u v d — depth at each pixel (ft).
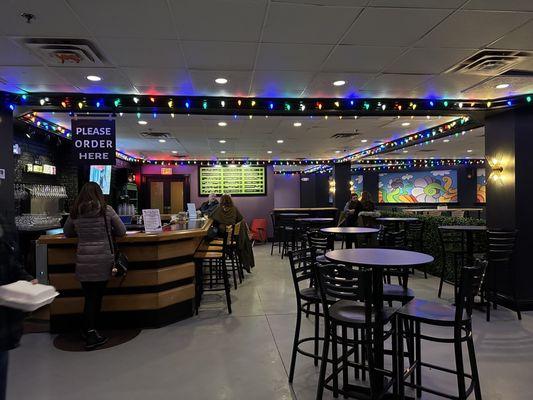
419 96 16.37
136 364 9.97
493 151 16.74
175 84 14.48
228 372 9.47
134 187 34.83
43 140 23.67
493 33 10.32
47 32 9.98
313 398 8.25
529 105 15.49
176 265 13.65
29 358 10.43
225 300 16.01
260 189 41.37
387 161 44.32
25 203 20.90
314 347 10.41
